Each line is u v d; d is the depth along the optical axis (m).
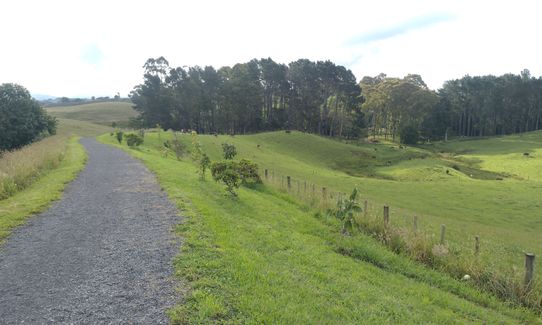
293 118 102.81
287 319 5.95
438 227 19.73
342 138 100.06
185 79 97.19
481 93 115.50
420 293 8.68
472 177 53.00
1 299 6.34
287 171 46.94
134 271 7.45
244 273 7.51
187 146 52.56
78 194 15.43
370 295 7.66
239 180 17.08
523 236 21.67
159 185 17.34
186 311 5.86
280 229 12.55
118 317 5.70
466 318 7.80
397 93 96.31
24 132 64.38
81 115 132.88
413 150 80.94
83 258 8.21
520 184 40.97
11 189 15.26
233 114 94.88
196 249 8.73
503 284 9.68
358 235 13.19
